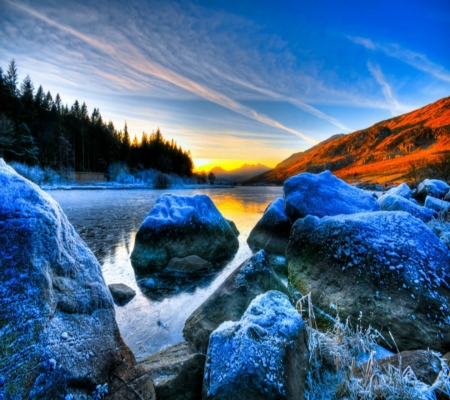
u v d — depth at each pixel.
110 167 62.81
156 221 7.84
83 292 2.27
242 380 2.04
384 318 3.56
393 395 2.06
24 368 1.61
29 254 1.87
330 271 4.49
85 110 67.75
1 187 1.93
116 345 2.23
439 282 3.54
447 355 2.67
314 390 2.35
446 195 11.37
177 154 90.38
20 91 53.41
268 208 10.17
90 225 13.45
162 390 2.37
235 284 4.33
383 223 4.49
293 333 2.53
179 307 5.00
